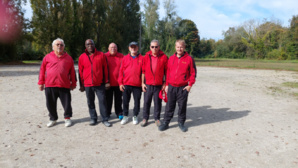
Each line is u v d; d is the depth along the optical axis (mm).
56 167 2650
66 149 3152
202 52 65938
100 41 29953
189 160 2873
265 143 3463
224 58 58875
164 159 2891
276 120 4680
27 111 5082
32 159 2842
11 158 2857
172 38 36062
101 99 4156
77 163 2758
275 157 3002
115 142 3424
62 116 4754
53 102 3980
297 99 6926
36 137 3572
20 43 23641
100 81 4082
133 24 31984
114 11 28859
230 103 6305
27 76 11617
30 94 7023
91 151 3102
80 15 26891
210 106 5930
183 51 3799
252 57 51750
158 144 3371
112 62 4359
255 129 4102
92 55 3971
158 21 38312
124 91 4176
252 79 12320
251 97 7199
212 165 2752
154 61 3893
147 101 4078
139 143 3398
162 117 4824
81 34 27359
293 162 2867
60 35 25188
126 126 4199
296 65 26266
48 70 3803
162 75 3973
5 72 13438
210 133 3871
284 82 11070
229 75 14578
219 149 3223
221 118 4797
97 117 4633
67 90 4000
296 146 3367
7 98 6371
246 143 3455
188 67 3791
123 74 4148
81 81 4180
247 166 2744
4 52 22938
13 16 21688
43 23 24719
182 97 3857
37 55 35625
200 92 8070
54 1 24922
